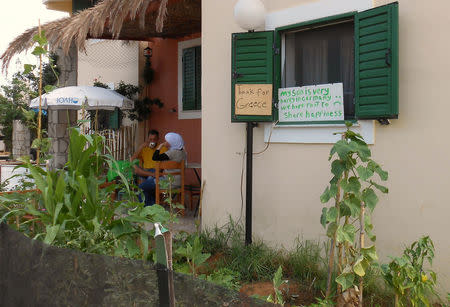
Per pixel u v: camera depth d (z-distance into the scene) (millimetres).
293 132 5551
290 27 5582
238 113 5832
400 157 4586
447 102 4254
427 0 4367
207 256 4117
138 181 9227
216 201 6465
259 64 5758
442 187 4297
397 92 4500
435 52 4324
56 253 2443
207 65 6535
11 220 4320
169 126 11086
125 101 9914
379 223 4746
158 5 7312
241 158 6148
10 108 13320
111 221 3828
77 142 3947
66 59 11062
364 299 4359
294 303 4422
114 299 2150
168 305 1979
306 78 5672
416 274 3412
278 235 5746
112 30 7098
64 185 3697
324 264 4969
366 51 4711
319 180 5332
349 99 5234
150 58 11570
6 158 16016
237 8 5648
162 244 2004
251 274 5172
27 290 2697
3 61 9141
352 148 3525
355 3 4945
